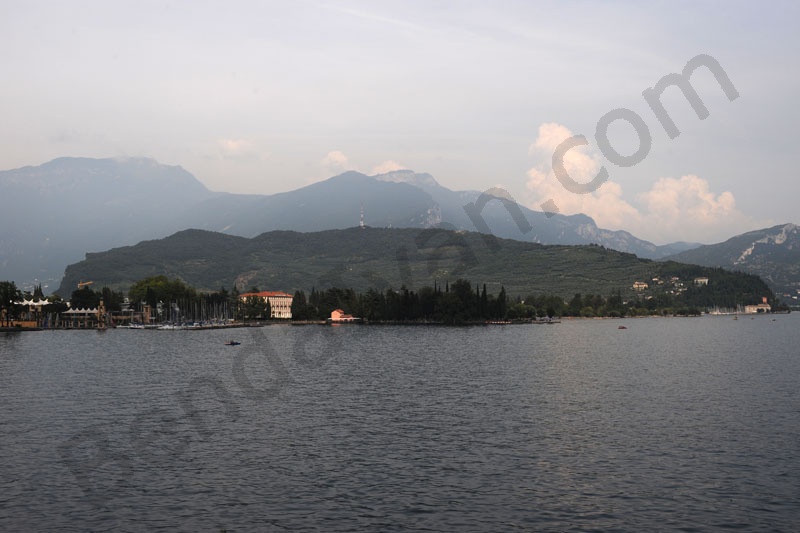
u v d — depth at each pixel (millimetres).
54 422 109812
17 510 69250
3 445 94125
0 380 164250
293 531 64250
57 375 174875
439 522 66188
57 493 74188
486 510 69000
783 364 197000
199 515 68062
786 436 96375
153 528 64938
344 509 69438
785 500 70625
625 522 65750
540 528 64625
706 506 69375
